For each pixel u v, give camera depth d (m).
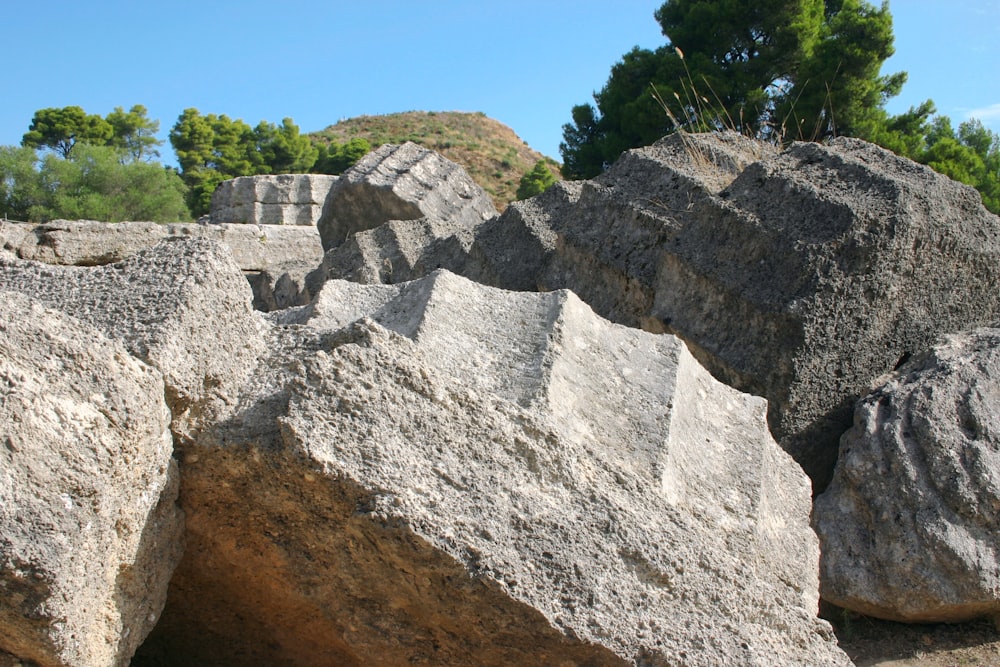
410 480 2.46
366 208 12.92
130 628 2.40
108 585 2.28
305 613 2.75
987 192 15.60
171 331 2.46
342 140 54.78
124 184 26.05
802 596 3.06
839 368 4.83
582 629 2.34
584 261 6.01
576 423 3.03
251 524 2.61
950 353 4.76
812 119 15.48
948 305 5.08
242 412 2.58
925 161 15.60
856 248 4.72
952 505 4.07
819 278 4.72
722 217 5.15
